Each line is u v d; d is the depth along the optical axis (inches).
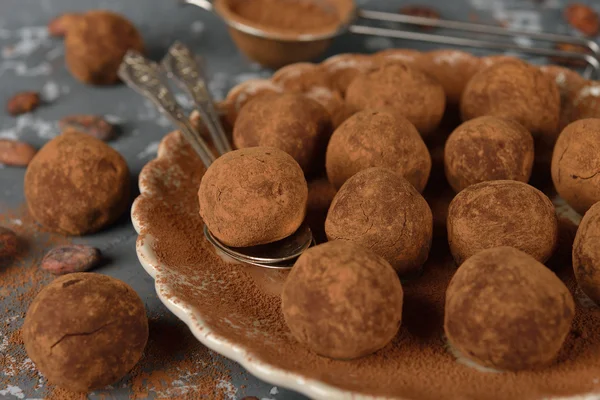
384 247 9.6
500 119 10.9
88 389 9.3
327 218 9.9
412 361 8.9
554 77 12.7
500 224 9.5
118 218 12.0
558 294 8.5
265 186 9.7
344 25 14.6
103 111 14.5
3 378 9.6
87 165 11.3
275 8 15.8
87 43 14.6
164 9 17.8
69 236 11.7
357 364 8.8
